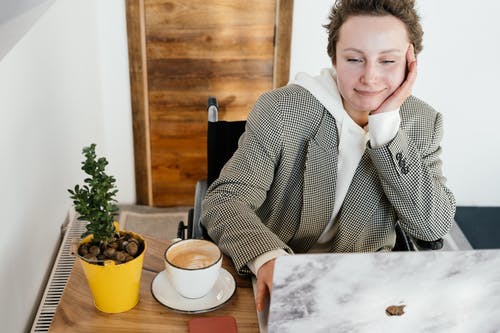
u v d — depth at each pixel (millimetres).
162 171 2752
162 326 974
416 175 1239
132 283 979
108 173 2715
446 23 2459
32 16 1398
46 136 1412
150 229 2639
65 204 1621
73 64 1814
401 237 1439
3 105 1081
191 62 2525
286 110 1308
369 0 1146
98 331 956
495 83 2584
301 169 1347
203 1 2408
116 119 2600
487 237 2623
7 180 1096
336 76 1320
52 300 1241
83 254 954
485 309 876
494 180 2807
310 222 1326
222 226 1173
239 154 1329
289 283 824
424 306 865
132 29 2420
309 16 2443
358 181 1319
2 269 1059
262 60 2543
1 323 1052
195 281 991
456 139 2717
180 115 2633
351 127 1296
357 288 838
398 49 1157
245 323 993
